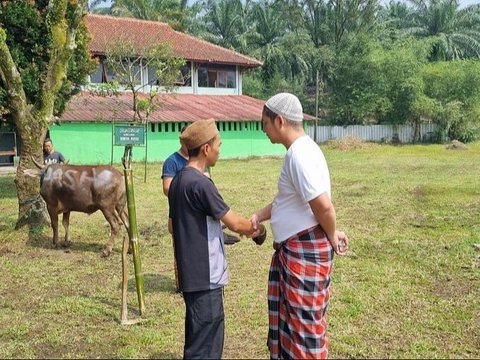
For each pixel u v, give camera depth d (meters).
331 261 3.25
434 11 47.72
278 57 43.81
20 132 8.53
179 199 3.31
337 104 38.06
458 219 9.79
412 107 34.84
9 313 5.32
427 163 21.62
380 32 45.19
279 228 3.28
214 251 3.32
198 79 29.69
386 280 6.12
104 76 24.41
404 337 4.57
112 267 6.95
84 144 22.22
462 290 5.78
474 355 4.21
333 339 4.54
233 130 27.11
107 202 7.49
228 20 47.19
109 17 29.62
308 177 3.07
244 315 5.14
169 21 40.94
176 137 24.89
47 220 8.78
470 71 35.53
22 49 10.87
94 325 4.97
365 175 17.44
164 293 5.85
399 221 9.74
